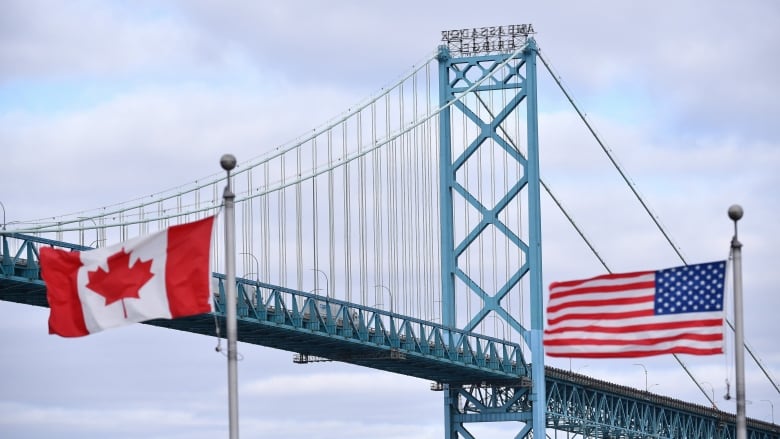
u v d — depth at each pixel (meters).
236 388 98.88
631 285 108.00
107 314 102.38
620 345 107.56
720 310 106.25
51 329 103.06
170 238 102.06
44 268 102.94
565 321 108.69
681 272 107.00
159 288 101.94
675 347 106.62
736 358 102.06
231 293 99.06
